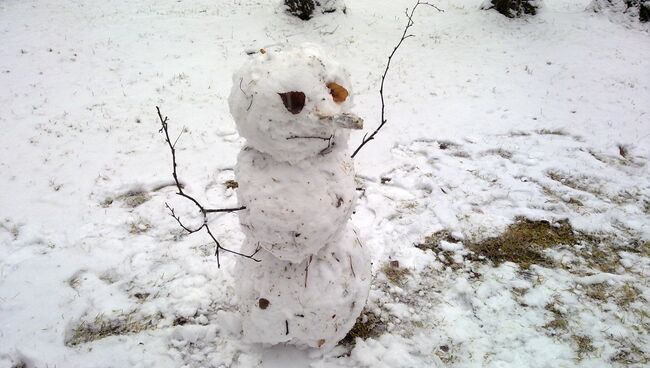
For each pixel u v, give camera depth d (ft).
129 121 9.44
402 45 13.99
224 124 9.57
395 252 6.46
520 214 7.23
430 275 6.12
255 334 4.49
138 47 12.57
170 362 4.85
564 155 8.80
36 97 10.01
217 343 5.08
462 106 10.68
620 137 9.40
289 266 4.24
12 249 6.19
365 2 17.69
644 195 7.74
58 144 8.54
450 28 15.34
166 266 6.06
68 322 5.21
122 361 4.85
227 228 6.77
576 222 7.03
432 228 6.93
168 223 6.81
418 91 11.41
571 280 6.07
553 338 5.29
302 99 3.32
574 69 12.44
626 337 5.32
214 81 11.28
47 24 13.55
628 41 13.99
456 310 5.63
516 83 11.81
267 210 3.66
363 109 10.50
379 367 4.85
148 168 8.03
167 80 11.11
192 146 8.77
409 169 8.39
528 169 8.34
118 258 6.14
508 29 14.98
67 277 5.82
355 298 4.45
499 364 4.99
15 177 7.60
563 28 14.74
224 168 8.23
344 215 3.92
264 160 3.77
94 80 10.85
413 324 5.43
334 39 13.92
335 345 5.05
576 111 10.44
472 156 8.79
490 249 6.57
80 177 7.70
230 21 14.58
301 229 3.70
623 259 6.44
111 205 7.18
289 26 14.39
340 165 3.88
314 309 4.22
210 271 5.94
